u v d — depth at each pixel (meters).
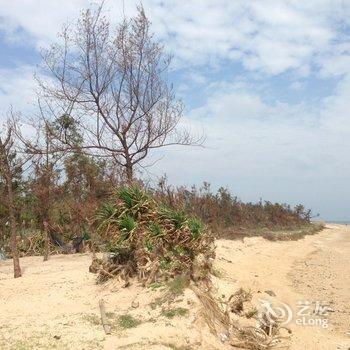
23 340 7.02
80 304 9.41
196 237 10.75
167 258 10.26
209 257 11.48
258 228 27.70
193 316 8.20
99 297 9.72
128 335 7.47
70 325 7.84
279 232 27.58
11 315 8.70
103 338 7.27
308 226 38.16
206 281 9.91
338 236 34.12
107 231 11.16
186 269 9.91
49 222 18.48
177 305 8.56
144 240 10.55
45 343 6.91
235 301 9.35
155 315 8.39
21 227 20.61
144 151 16.64
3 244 19.81
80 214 17.95
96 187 18.16
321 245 26.05
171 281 9.56
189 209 17.84
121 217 11.12
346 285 13.49
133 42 16.33
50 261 15.91
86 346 6.90
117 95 16.33
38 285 11.00
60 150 16.52
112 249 10.91
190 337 7.60
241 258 16.45
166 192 15.64
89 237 18.20
